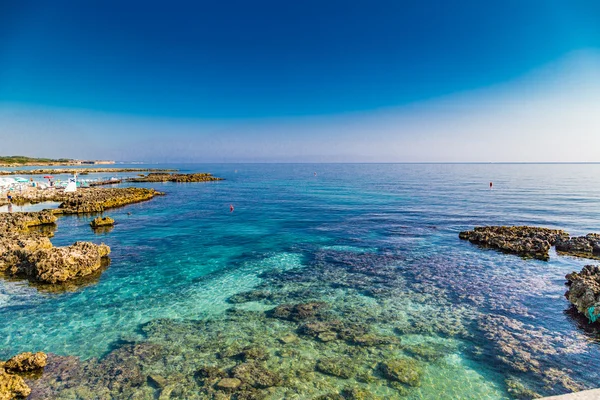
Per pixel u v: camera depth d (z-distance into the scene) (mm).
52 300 18156
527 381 11492
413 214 44781
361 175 152125
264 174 168375
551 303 17688
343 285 20484
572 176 127875
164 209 50844
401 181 108125
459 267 23578
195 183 105375
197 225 38469
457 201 56781
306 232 34750
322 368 12367
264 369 12281
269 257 26109
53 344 13891
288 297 18766
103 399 10633
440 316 16391
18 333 14750
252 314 16734
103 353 13273
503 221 39438
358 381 11633
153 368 12320
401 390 11156
